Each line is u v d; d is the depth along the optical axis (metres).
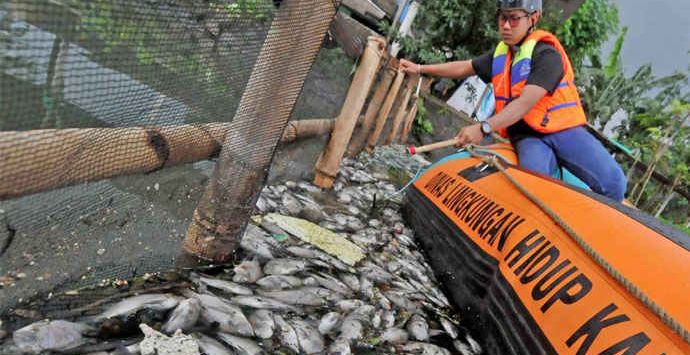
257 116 2.05
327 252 2.83
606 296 1.83
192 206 2.25
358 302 2.33
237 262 2.28
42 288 1.52
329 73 4.07
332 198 4.06
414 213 4.15
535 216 2.59
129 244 1.84
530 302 2.13
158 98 1.77
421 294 2.86
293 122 3.56
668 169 8.39
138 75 1.65
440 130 9.85
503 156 3.80
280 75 2.05
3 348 1.30
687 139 8.31
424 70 4.89
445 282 3.13
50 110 1.43
